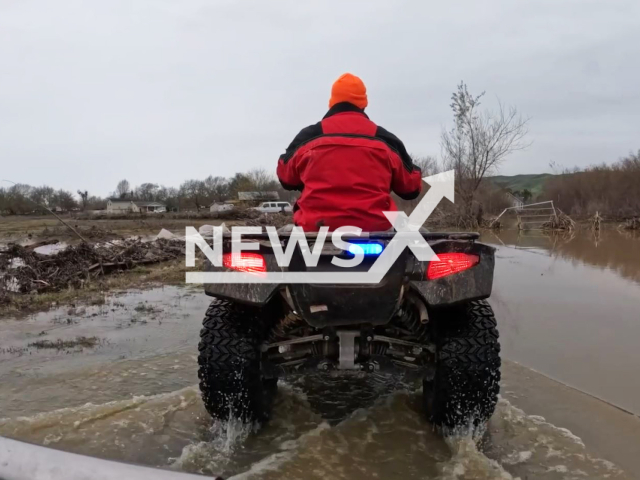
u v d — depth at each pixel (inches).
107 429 123.0
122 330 216.2
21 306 266.5
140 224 1349.7
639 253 450.9
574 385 147.7
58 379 157.6
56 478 43.6
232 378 116.2
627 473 103.7
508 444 115.6
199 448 113.6
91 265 393.4
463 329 114.2
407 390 149.3
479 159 1023.0
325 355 117.5
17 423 123.8
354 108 134.4
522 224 904.3
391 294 105.0
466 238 106.5
